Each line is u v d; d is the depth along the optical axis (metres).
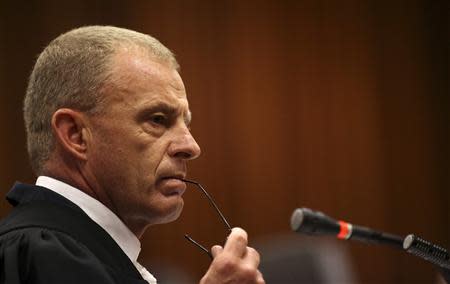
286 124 9.33
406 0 9.59
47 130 3.17
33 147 3.23
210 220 9.05
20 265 2.80
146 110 3.09
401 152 9.60
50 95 3.16
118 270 2.95
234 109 9.22
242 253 2.94
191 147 3.15
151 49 3.22
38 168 3.23
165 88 3.15
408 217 9.55
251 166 9.21
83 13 8.79
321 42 9.45
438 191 9.69
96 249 2.94
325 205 9.37
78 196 3.11
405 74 9.58
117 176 3.09
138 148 3.08
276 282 5.34
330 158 9.41
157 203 3.10
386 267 9.32
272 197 9.23
